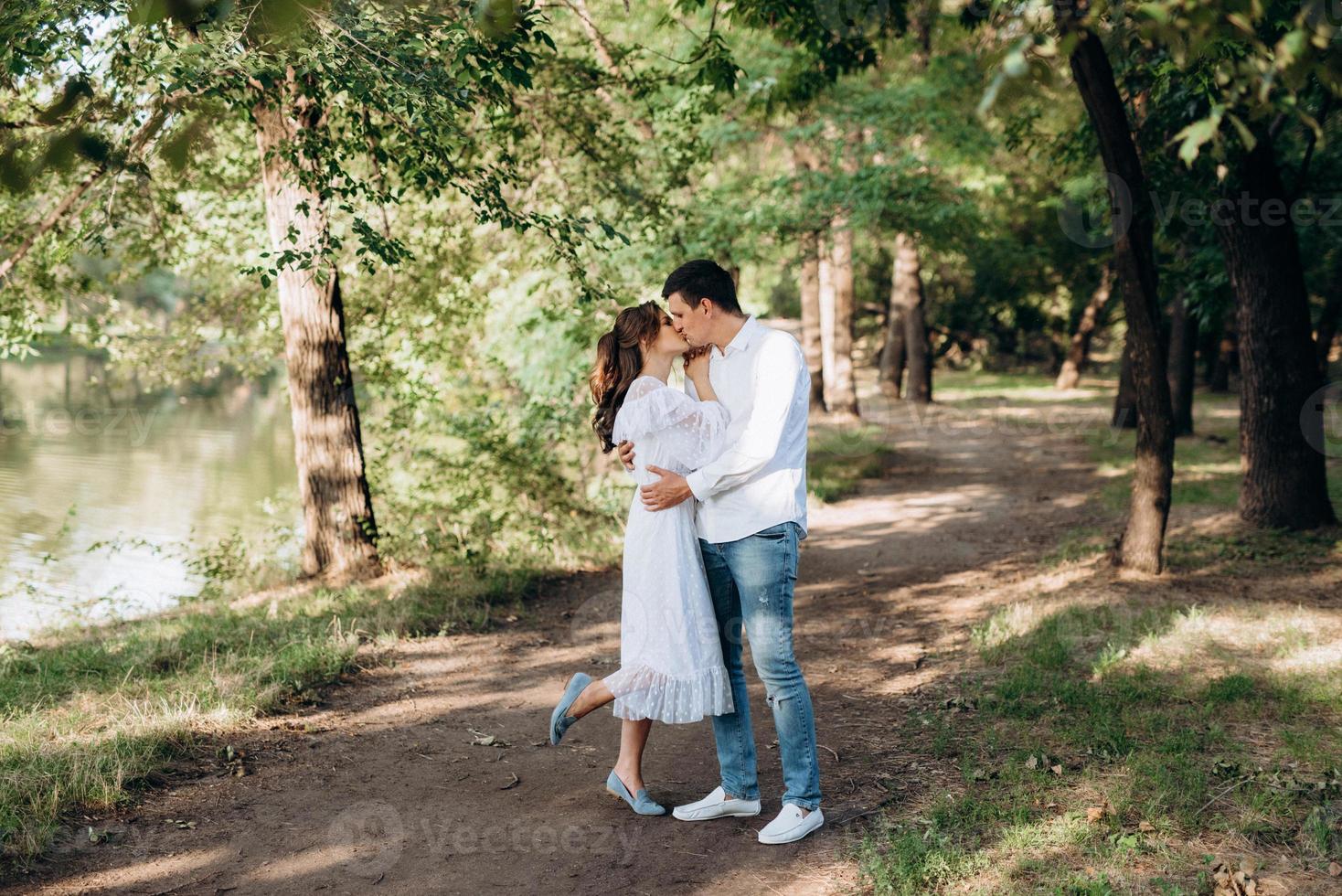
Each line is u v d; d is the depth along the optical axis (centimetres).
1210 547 847
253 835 352
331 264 564
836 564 902
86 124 184
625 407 360
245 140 862
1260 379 916
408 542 838
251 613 682
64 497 1445
